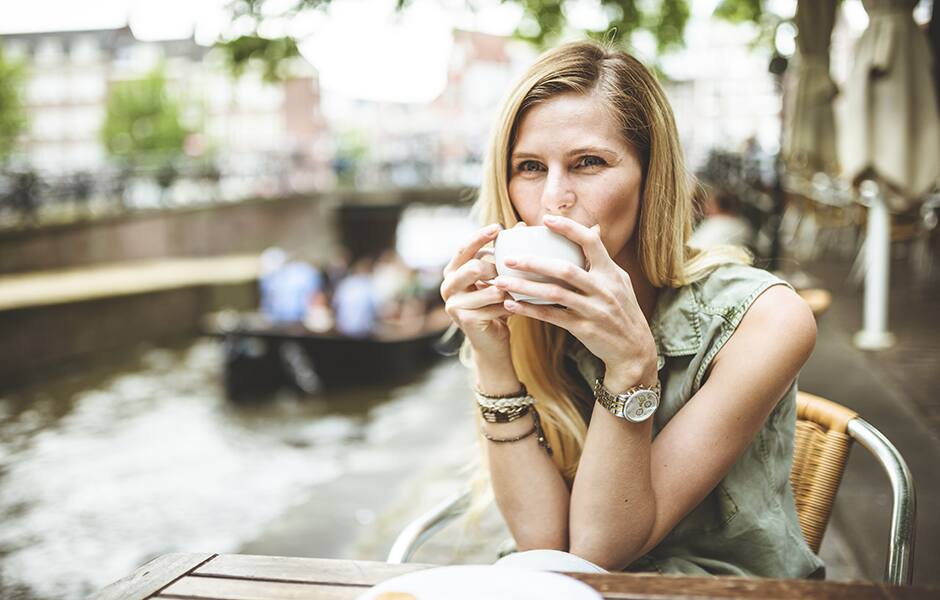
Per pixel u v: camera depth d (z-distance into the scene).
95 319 13.60
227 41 7.14
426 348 12.40
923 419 3.95
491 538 3.48
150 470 7.77
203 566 1.05
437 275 15.62
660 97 1.41
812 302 3.13
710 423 1.31
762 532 1.38
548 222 1.12
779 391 1.32
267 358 11.29
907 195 5.49
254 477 7.50
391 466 5.22
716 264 1.45
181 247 19.77
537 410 1.51
